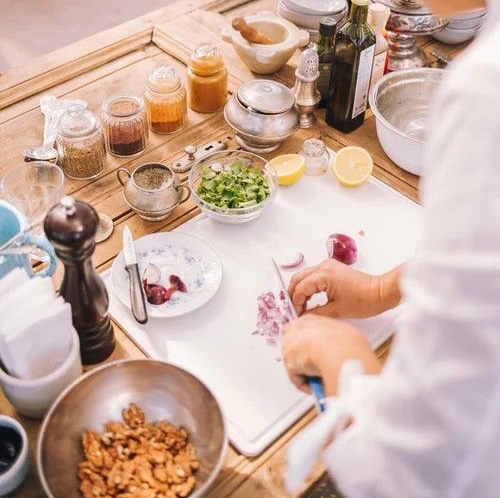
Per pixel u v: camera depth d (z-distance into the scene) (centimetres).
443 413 48
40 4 267
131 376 80
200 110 131
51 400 80
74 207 76
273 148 124
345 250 105
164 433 79
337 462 56
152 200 107
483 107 47
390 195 118
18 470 74
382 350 95
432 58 147
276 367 91
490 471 49
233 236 109
